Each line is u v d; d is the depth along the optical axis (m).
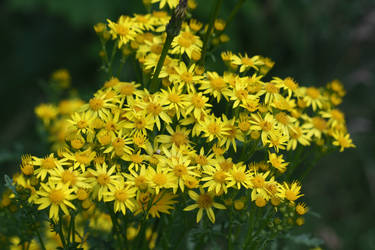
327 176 1.07
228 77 0.54
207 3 0.97
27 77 1.27
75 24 1.02
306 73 1.10
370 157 1.06
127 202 0.50
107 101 0.54
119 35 0.56
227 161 0.52
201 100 0.52
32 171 0.51
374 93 1.15
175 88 0.53
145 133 0.52
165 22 0.58
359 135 1.09
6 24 1.29
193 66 0.53
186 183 0.51
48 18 1.28
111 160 0.52
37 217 0.54
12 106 1.27
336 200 1.06
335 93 0.60
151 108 0.52
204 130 0.52
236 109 0.53
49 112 0.69
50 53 1.25
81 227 0.58
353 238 1.00
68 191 0.50
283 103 0.54
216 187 0.51
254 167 0.53
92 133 0.52
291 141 0.56
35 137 1.18
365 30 1.11
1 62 1.29
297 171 1.02
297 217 0.54
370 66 1.13
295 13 1.08
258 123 0.53
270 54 1.09
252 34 1.06
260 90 0.54
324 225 0.99
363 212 1.05
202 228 0.54
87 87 1.06
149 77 0.55
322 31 1.10
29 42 1.28
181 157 0.51
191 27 0.56
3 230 0.55
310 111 0.67
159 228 0.58
